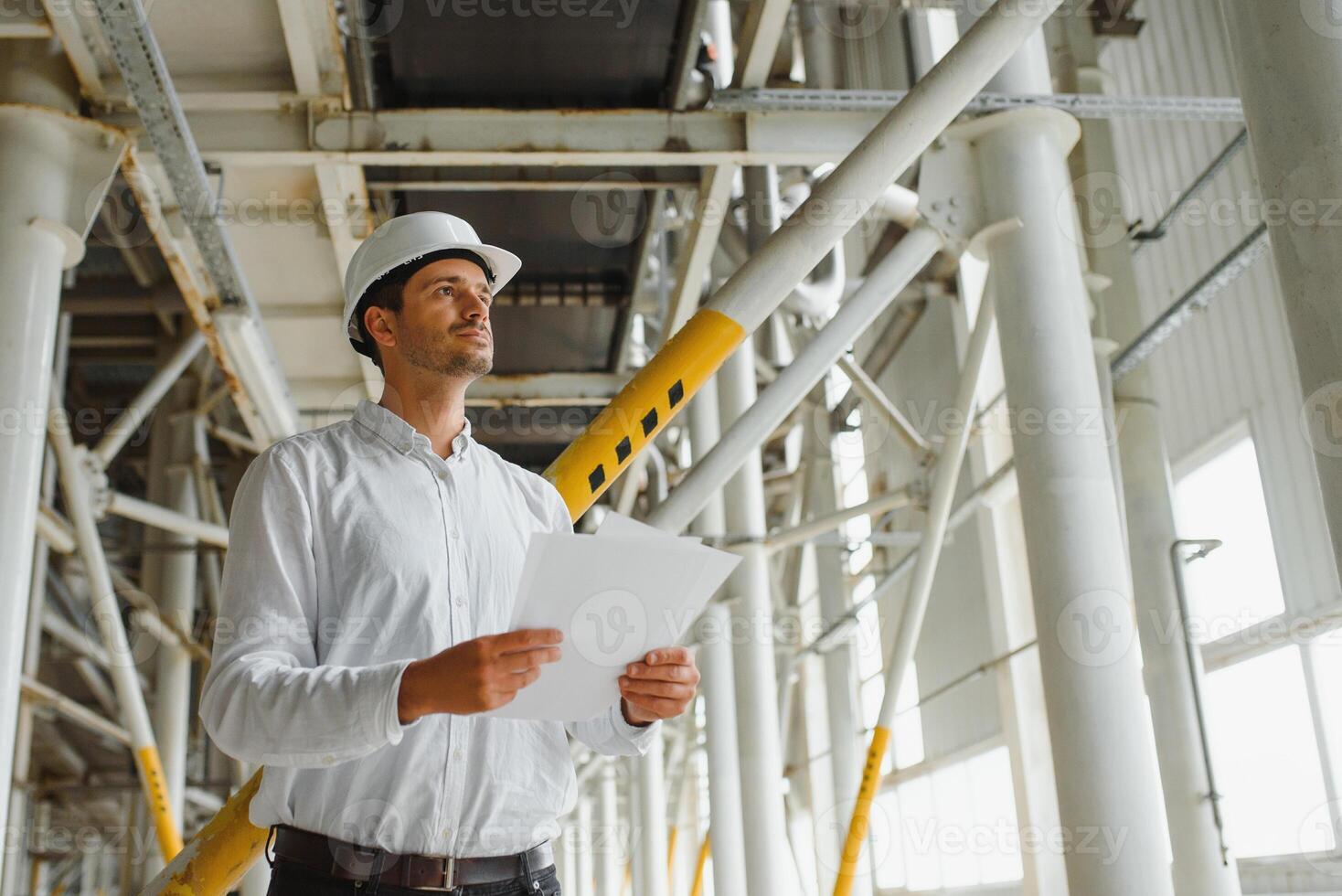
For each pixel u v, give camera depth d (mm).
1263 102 3045
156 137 5070
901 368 14250
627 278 8219
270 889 1995
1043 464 5000
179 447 14086
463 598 2125
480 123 5887
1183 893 7090
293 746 1809
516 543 2273
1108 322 8320
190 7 5266
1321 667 7410
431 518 2143
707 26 8531
